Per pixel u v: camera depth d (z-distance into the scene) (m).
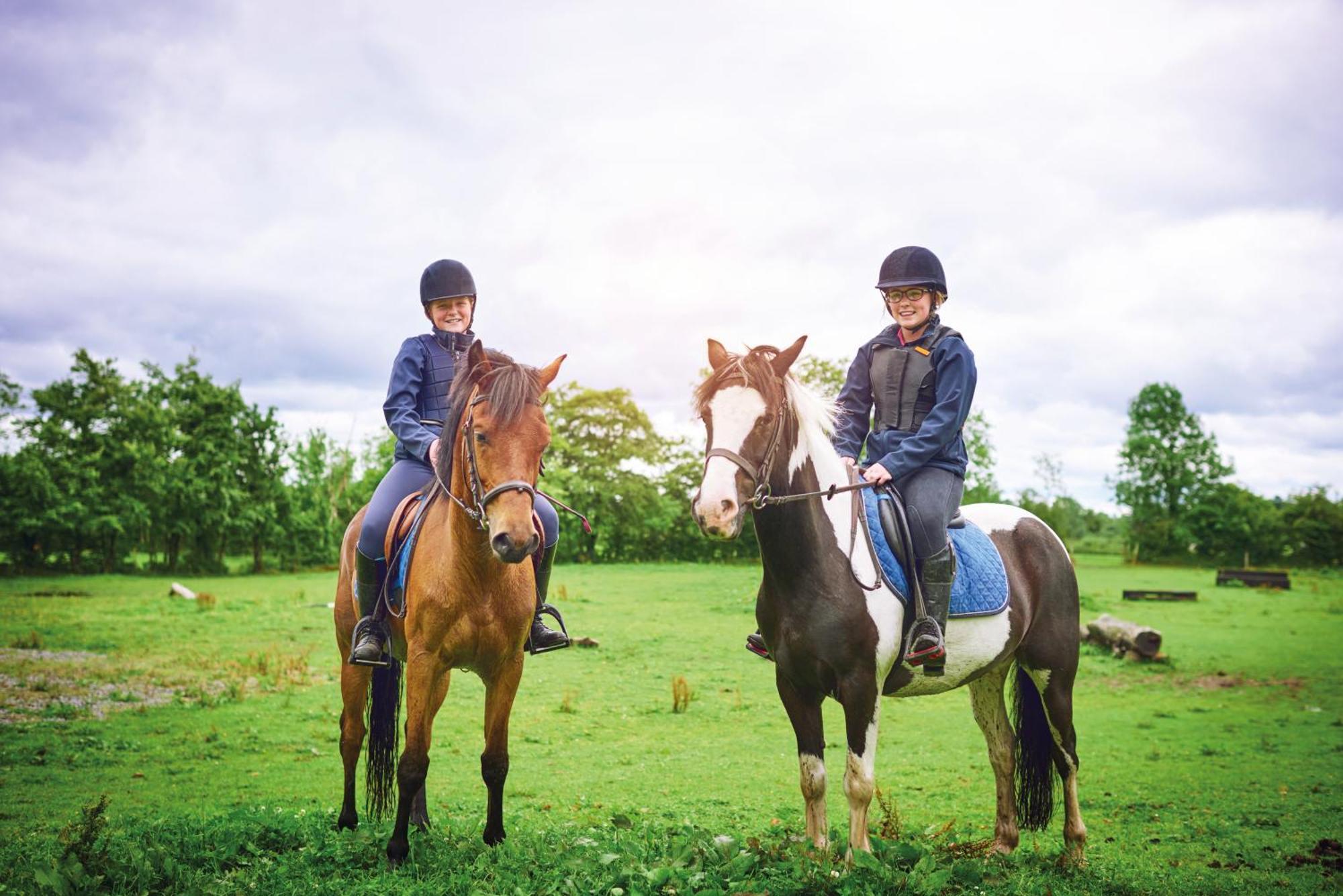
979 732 10.45
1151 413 67.62
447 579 4.45
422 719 4.49
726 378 4.14
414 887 3.96
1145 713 11.85
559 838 4.69
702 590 25.75
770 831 5.74
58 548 41.31
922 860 4.02
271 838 4.85
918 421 4.79
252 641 16.39
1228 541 61.22
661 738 9.80
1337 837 6.14
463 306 5.47
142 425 42.38
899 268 4.80
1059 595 5.16
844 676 4.25
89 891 3.69
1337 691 13.62
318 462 45.78
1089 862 5.12
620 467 45.31
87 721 10.12
